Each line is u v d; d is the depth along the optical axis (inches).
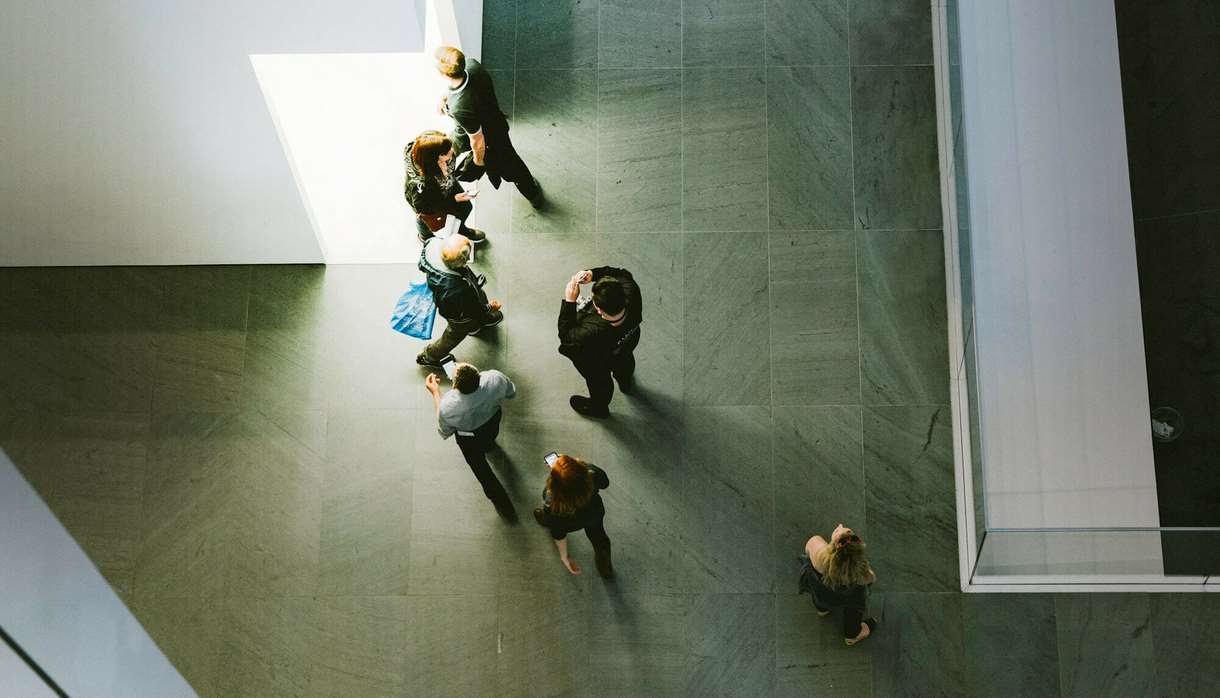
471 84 210.1
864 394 241.4
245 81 190.2
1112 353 177.0
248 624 232.2
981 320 205.0
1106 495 173.3
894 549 231.6
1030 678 223.0
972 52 220.1
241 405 245.4
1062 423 178.2
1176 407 171.6
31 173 218.7
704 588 231.1
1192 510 169.8
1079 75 187.3
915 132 256.8
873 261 249.3
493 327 248.2
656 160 257.9
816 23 264.2
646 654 228.4
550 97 263.1
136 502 240.1
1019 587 220.5
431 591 233.3
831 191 253.8
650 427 241.6
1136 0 183.3
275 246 246.1
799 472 237.5
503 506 232.5
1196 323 173.3
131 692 228.1
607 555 224.2
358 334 249.6
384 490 239.8
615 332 194.5
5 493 219.9
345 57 241.3
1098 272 180.1
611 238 253.4
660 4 266.8
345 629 231.8
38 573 215.2
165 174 219.0
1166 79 180.1
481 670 229.1
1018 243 190.4
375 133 258.7
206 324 250.5
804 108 259.4
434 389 215.5
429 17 219.9
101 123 202.4
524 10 267.3
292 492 240.2
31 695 136.0
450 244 203.3
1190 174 175.9
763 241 251.6
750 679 226.4
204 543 237.3
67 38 175.2
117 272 253.9
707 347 245.8
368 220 255.8
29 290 252.2
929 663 225.1
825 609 213.3
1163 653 220.8
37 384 247.3
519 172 238.4
